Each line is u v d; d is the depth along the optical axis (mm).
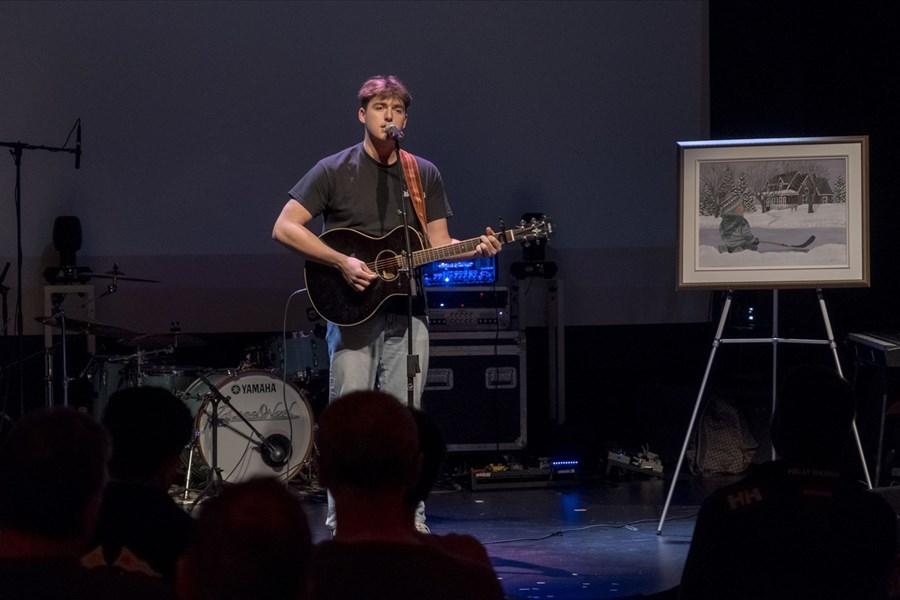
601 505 5738
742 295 6742
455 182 7289
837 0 6645
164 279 7062
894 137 6488
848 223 4613
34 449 1567
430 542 1725
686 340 7508
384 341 4309
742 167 4652
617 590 3889
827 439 2205
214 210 7090
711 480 6473
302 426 6230
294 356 6312
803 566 2158
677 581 4008
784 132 6930
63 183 6957
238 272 7117
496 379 6664
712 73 7406
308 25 7117
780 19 6934
